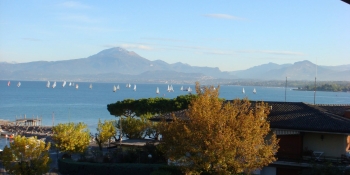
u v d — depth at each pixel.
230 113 28.23
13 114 137.62
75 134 49.00
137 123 59.53
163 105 59.25
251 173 32.59
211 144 26.86
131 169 40.16
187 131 27.42
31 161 36.78
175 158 28.25
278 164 37.03
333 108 48.59
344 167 32.94
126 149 48.94
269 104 43.66
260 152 27.95
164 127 29.69
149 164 40.88
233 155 26.83
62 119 123.31
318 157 36.16
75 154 55.25
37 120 113.25
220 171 27.31
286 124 36.84
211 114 27.64
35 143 37.41
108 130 56.84
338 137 36.88
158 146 37.53
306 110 40.41
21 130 95.31
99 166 41.47
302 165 36.03
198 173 28.12
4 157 36.22
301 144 37.22
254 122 28.06
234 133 26.95
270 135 37.66
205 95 29.48
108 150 55.31
